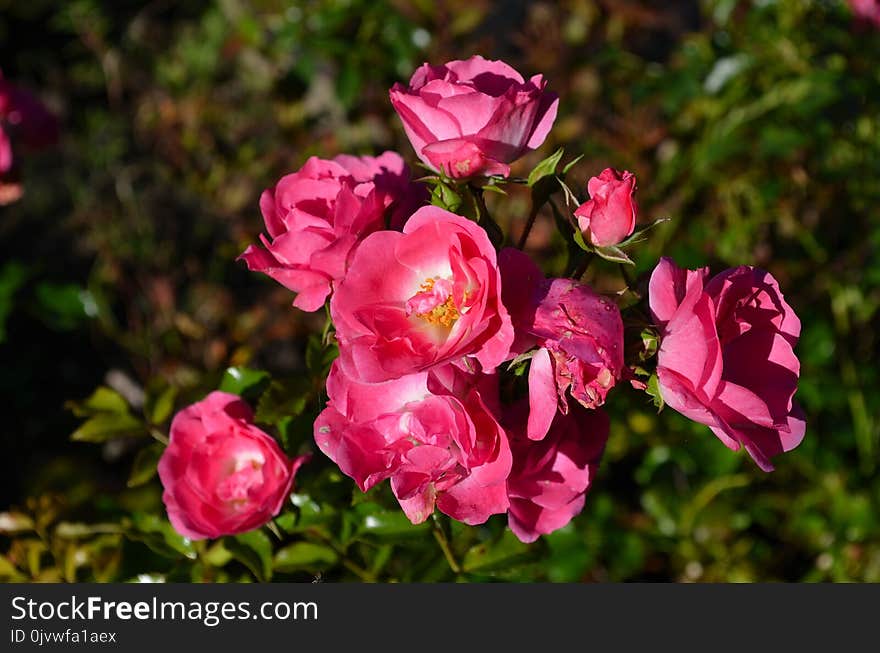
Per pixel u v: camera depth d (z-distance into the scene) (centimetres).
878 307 115
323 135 138
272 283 145
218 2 185
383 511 80
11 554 86
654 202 113
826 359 107
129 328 145
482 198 72
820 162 112
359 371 67
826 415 107
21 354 151
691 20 157
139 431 83
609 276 106
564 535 94
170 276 150
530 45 131
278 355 138
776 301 70
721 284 69
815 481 105
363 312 68
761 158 112
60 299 117
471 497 69
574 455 71
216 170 145
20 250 165
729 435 67
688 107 115
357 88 112
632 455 116
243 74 170
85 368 151
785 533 109
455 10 113
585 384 67
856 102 111
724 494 104
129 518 83
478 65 73
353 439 69
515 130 71
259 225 143
